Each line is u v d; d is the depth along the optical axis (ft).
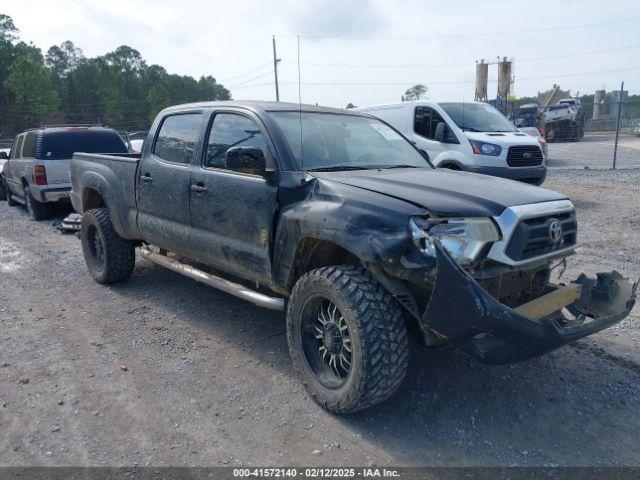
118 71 367.04
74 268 23.97
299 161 13.43
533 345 10.14
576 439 10.77
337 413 11.55
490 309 9.49
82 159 21.67
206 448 10.65
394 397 12.34
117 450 10.61
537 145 34.06
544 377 13.16
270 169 13.19
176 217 16.51
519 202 11.34
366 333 10.53
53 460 10.32
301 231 12.07
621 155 71.97
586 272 20.79
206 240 15.37
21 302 19.40
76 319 17.54
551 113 103.45
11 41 323.78
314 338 12.39
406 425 11.31
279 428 11.28
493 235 10.77
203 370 13.84
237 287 14.69
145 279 21.61
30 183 36.47
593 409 11.82
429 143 35.32
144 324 16.97
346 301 10.83
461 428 11.18
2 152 45.37
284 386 12.98
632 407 11.87
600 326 11.32
